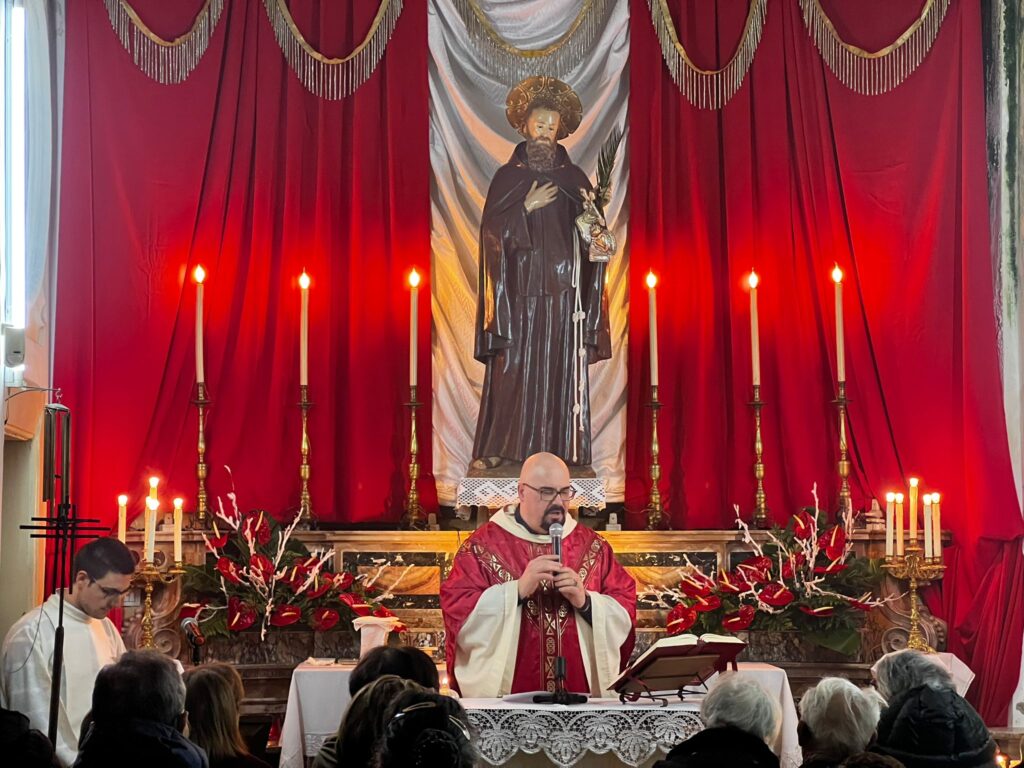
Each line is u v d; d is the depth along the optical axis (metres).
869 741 4.11
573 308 8.30
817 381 8.78
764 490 8.69
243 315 8.61
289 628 7.83
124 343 8.41
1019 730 8.05
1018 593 8.31
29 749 3.60
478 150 8.97
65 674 5.80
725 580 7.82
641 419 8.77
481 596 6.07
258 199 8.70
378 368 8.70
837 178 8.95
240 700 4.45
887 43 8.94
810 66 9.01
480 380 8.79
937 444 8.66
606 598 6.14
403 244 8.79
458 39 8.99
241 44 8.80
